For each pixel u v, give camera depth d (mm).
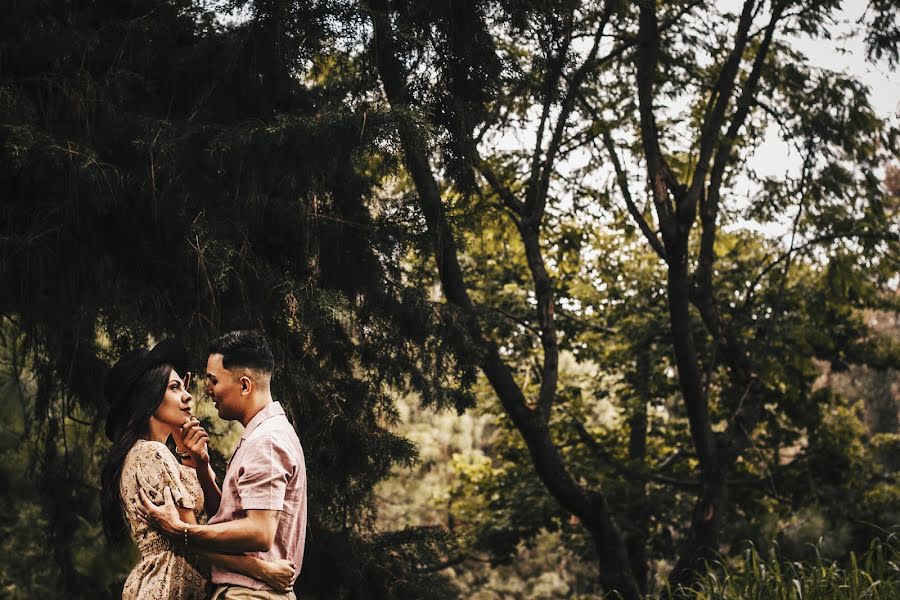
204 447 3479
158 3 6035
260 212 6078
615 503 14523
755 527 11969
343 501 6969
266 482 3176
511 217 10086
